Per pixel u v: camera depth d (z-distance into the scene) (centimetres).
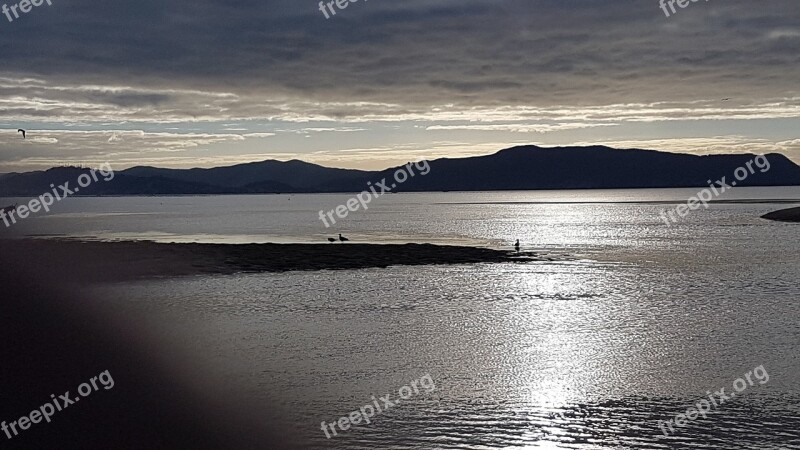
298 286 4356
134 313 3353
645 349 2664
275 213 17312
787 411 1934
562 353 2606
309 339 2847
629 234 9262
